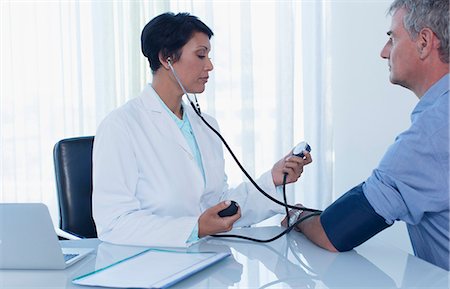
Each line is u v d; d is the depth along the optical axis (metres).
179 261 1.03
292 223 1.35
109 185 1.31
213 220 1.19
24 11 2.60
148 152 1.42
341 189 2.80
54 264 1.02
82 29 2.64
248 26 2.62
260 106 2.71
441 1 1.14
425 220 1.21
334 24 2.74
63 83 2.61
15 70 2.60
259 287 0.92
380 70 2.69
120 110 1.46
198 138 1.57
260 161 2.73
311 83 2.73
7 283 0.95
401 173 1.13
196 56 1.44
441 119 1.12
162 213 1.43
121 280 0.91
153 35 1.43
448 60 1.19
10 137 2.62
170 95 1.52
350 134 2.77
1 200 2.63
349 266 1.05
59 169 1.71
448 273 1.00
